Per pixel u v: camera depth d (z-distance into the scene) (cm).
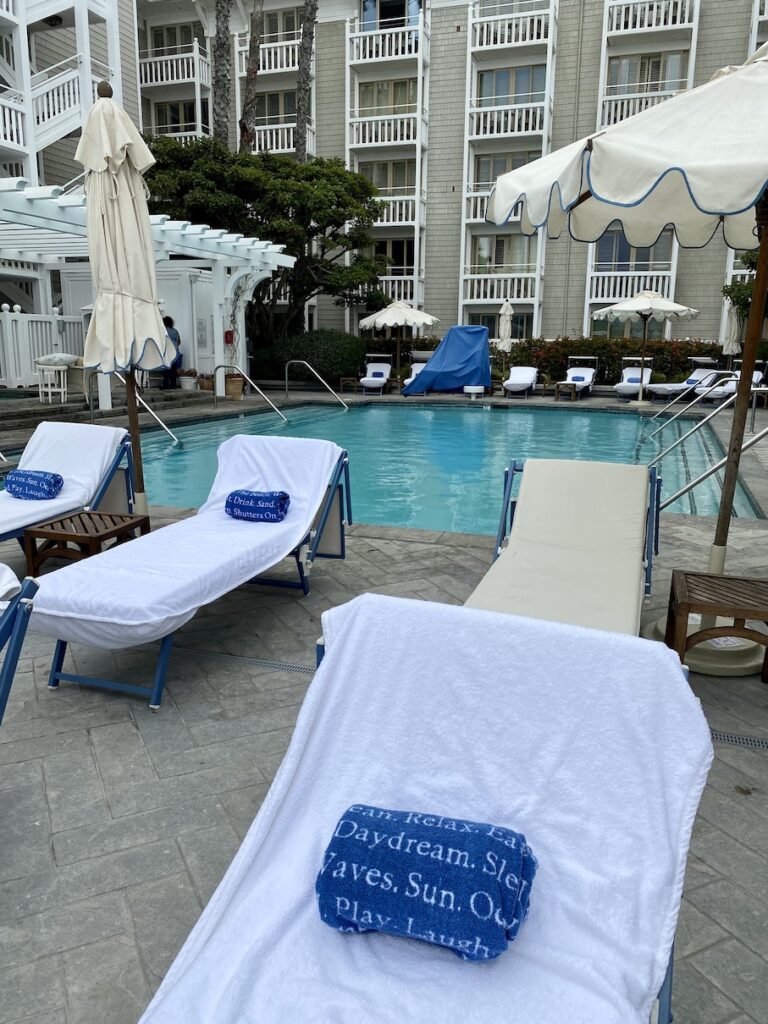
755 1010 171
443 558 520
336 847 153
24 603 211
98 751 278
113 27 1686
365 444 1181
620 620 312
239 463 497
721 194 244
